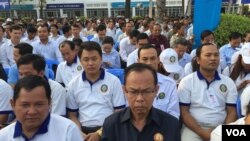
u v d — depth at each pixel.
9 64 7.58
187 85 3.83
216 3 7.85
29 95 2.03
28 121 2.06
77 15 40.44
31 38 8.55
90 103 3.81
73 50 5.39
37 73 3.30
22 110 2.05
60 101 3.71
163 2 11.41
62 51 5.41
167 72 4.62
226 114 3.84
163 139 2.25
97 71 3.81
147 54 3.78
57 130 2.20
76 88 3.87
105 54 7.46
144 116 2.25
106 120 2.39
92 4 39.88
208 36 6.78
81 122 3.84
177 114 3.76
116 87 3.86
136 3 38.06
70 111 3.89
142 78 2.15
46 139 2.17
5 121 3.62
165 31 12.94
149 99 2.18
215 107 3.76
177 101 3.80
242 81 4.47
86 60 3.73
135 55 6.40
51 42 7.98
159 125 2.27
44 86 2.08
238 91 4.41
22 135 2.16
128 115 2.31
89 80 3.84
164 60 4.62
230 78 4.19
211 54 3.69
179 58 6.24
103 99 3.83
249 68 4.44
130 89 2.18
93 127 3.79
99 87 3.84
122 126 2.33
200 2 7.83
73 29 9.76
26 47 4.57
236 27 8.46
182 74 4.80
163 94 3.79
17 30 7.45
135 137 2.27
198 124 3.80
